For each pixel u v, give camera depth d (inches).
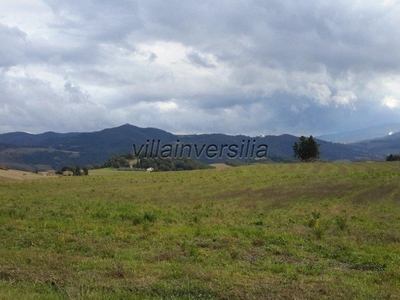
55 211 885.8
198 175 2303.2
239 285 355.6
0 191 1485.0
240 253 493.0
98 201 1166.3
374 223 788.6
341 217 844.6
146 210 931.3
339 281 382.3
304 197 1309.1
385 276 407.5
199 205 1097.4
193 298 329.4
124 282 360.2
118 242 555.5
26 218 786.8
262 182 1828.2
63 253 487.5
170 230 649.6
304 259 480.7
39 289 345.1
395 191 1400.1
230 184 1781.5
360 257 485.7
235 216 892.0
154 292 340.5
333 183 1694.1
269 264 447.2
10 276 377.7
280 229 688.4
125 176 2348.7
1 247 513.7
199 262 452.1
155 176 2319.1
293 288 352.2
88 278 373.1
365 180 1749.5
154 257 466.3
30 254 462.3
